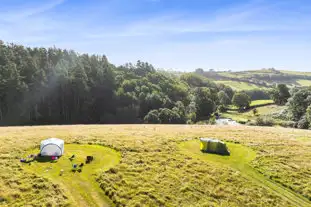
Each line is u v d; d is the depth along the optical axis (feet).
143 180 59.47
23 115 223.30
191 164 70.64
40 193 51.19
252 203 53.16
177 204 50.88
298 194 58.13
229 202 53.11
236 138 103.09
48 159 69.46
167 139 96.22
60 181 56.59
